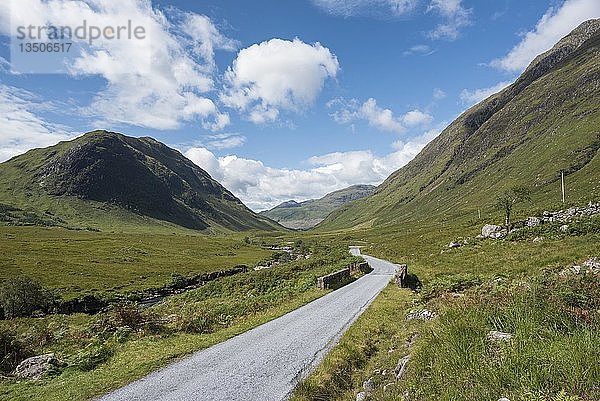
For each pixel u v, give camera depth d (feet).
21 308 185.98
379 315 67.26
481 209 527.40
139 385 37.73
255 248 599.98
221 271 321.32
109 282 265.75
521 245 146.41
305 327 62.34
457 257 157.99
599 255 85.20
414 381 28.43
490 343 28.99
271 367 42.24
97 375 41.50
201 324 67.46
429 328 39.78
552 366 21.90
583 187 404.57
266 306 88.43
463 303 42.09
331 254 262.06
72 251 404.77
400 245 286.25
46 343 63.67
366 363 44.45
